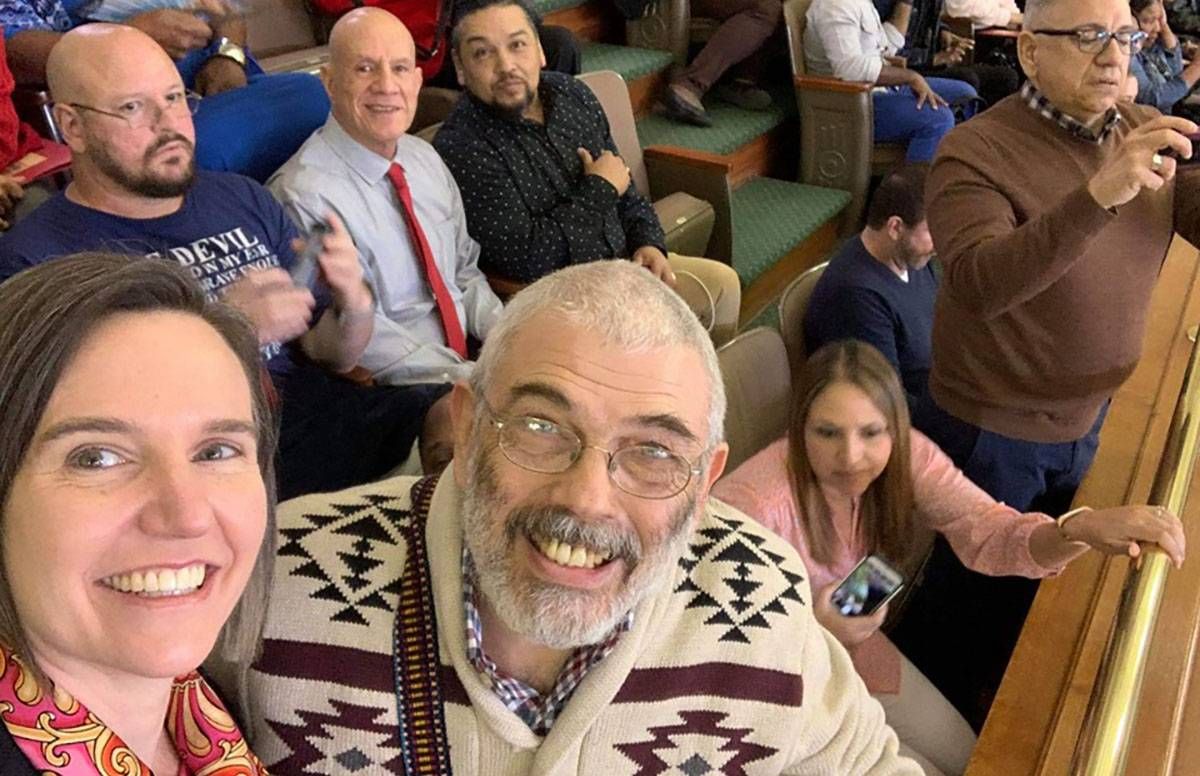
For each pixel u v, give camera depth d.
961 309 1.46
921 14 3.54
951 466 1.38
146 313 0.52
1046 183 1.32
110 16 1.85
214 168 1.59
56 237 1.29
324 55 2.34
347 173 1.63
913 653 1.75
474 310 1.88
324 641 0.76
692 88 3.20
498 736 0.76
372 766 0.77
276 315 1.15
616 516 0.70
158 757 0.63
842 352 1.24
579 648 0.77
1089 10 1.23
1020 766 1.02
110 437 0.50
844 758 0.87
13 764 0.52
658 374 0.69
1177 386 1.58
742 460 1.58
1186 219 1.35
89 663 0.55
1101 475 1.42
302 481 1.35
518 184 1.94
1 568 0.51
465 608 0.76
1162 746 1.07
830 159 3.29
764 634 0.83
